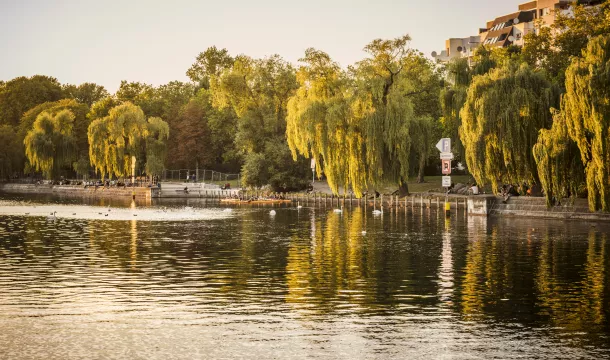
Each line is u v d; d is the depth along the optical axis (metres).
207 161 173.50
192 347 22.86
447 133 101.38
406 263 40.91
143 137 145.50
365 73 90.50
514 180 68.75
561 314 27.27
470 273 37.06
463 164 90.12
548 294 31.19
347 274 36.84
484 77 71.69
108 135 144.75
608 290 32.06
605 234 56.09
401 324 25.72
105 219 79.12
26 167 182.00
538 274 36.66
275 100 133.88
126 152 146.12
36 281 34.69
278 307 28.53
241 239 55.28
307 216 82.44
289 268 39.06
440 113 117.94
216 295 31.03
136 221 75.88
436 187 109.94
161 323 25.94
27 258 43.38
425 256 44.03
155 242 53.03
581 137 56.62
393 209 93.06
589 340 23.55
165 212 92.88
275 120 130.50
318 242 52.75
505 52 109.56
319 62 102.06
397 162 88.88
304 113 92.38
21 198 140.50
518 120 66.94
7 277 35.88
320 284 33.78
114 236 57.97
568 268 38.66
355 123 88.69
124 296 30.81
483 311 27.78
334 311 27.81
